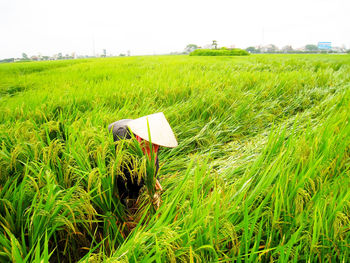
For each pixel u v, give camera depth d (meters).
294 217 2.03
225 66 14.27
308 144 3.00
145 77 9.05
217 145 4.18
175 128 4.47
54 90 7.02
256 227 1.99
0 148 2.87
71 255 2.22
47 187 2.06
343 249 1.84
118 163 2.06
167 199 2.18
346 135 3.29
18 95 7.57
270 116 5.22
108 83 7.66
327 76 8.95
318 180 2.34
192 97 5.92
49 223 1.91
